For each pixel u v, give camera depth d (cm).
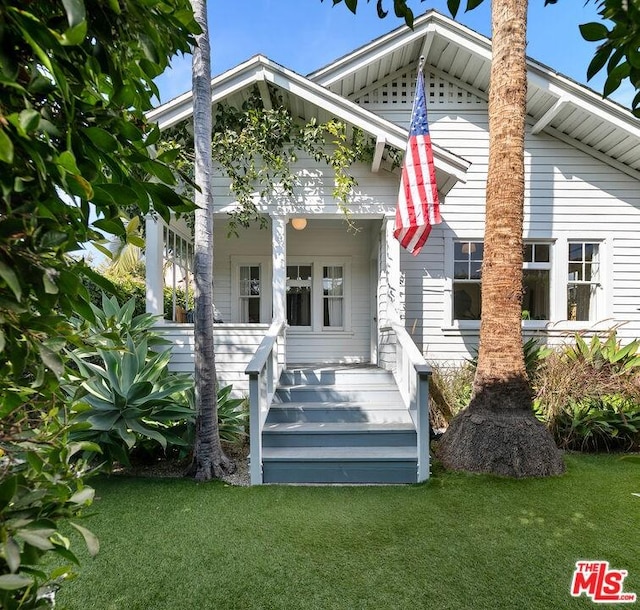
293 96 515
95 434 351
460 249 675
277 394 473
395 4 136
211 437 372
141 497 320
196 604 195
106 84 105
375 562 229
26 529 76
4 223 72
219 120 538
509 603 196
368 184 540
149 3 88
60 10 81
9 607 80
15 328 79
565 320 657
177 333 540
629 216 661
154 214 500
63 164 76
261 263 730
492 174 407
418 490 333
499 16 401
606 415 444
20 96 76
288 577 216
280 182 522
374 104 676
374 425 415
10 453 94
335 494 327
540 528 267
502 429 372
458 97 673
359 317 725
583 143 662
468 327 659
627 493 322
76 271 93
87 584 210
